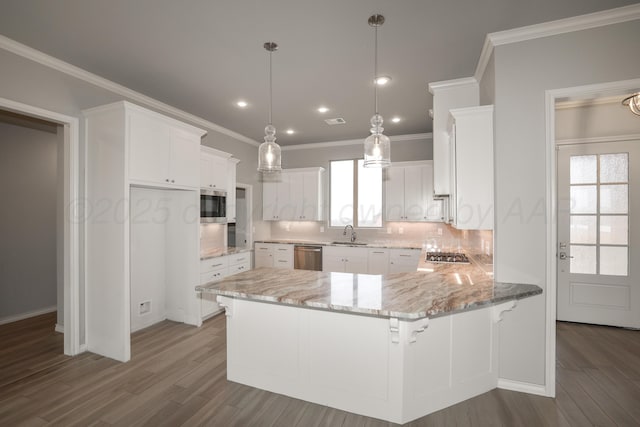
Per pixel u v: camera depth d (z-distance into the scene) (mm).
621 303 3756
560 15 2215
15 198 4219
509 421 2070
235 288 2316
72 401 2316
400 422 2023
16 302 4195
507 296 2107
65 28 2402
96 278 3100
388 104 4035
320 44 2635
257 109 4246
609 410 2188
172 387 2498
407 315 1745
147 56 2836
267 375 2438
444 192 3242
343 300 1997
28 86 2719
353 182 6195
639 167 3691
